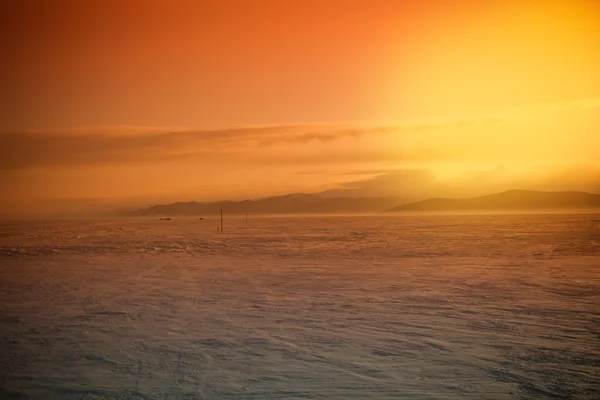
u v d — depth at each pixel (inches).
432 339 255.4
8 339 264.2
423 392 182.1
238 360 223.1
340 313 325.4
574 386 187.3
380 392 182.4
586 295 383.9
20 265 652.1
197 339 260.8
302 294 403.9
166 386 191.3
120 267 623.5
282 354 231.6
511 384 189.6
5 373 208.4
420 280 476.4
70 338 265.6
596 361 217.2
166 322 303.3
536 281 460.1
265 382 194.1
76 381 198.1
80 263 677.3
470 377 197.6
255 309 342.0
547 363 214.5
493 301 362.0
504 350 234.1
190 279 505.0
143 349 242.7
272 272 557.9
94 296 402.9
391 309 336.8
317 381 194.5
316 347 242.8
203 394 182.5
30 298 395.5
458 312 324.2
